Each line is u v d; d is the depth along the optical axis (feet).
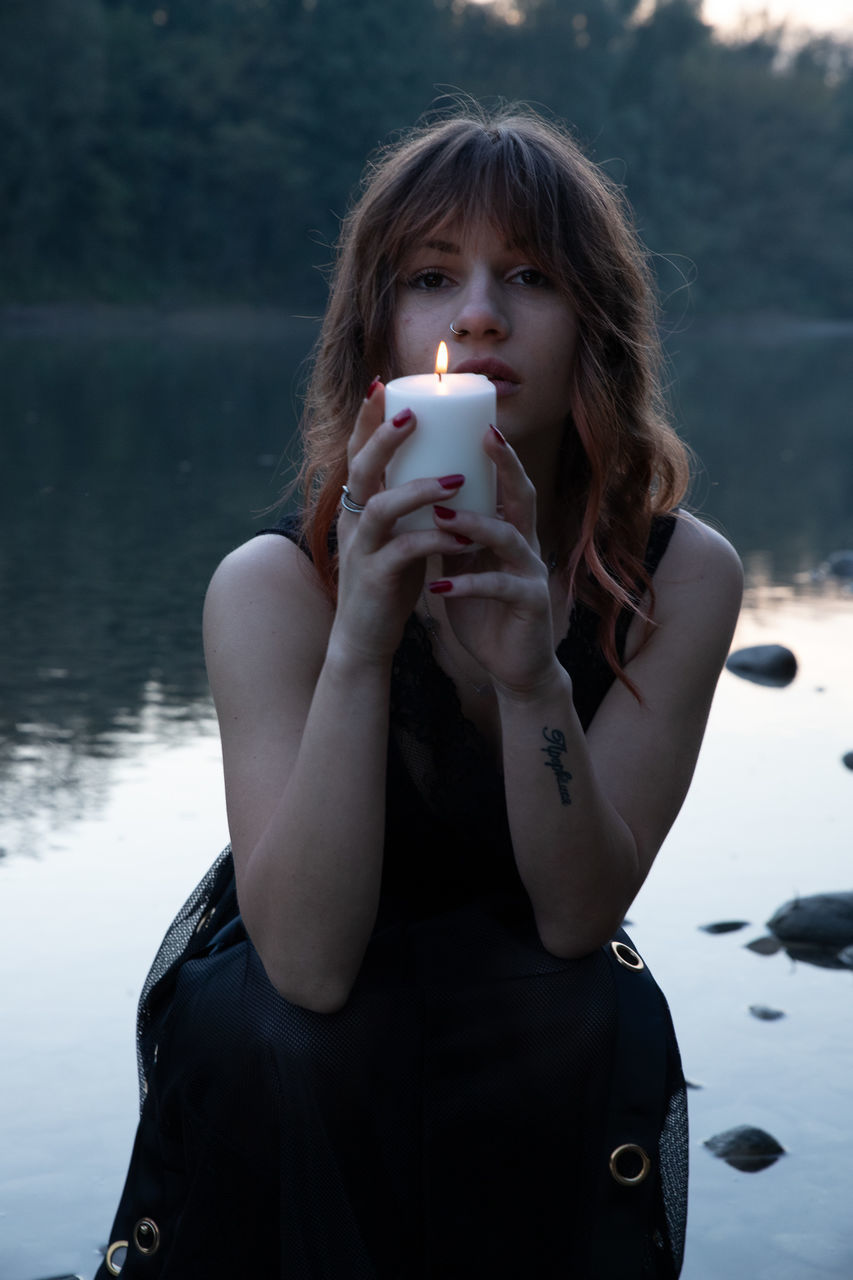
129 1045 6.44
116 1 159.53
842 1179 5.55
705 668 4.90
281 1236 4.17
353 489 3.81
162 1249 4.39
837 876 8.49
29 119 126.31
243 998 4.24
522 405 4.54
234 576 4.71
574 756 4.11
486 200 4.40
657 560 4.93
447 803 4.60
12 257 127.03
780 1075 6.30
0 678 12.40
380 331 4.65
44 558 18.40
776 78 216.95
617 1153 4.25
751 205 205.98
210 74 149.28
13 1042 6.44
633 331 4.75
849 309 213.87
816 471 30.78
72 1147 5.71
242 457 30.22
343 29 158.20
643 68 202.80
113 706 11.59
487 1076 4.24
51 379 55.62
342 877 3.99
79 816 9.11
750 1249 5.11
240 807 4.42
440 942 4.32
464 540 3.74
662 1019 4.43
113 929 7.54
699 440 37.76
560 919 4.28
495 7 188.03
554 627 4.87
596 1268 4.26
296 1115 4.11
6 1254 5.04
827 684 12.96
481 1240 4.32
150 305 138.10
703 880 8.43
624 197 5.03
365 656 3.96
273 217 151.12
